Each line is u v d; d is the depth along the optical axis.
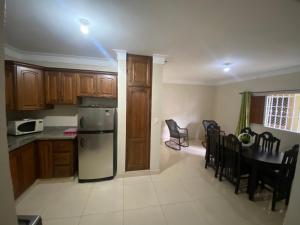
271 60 2.92
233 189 2.54
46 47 2.54
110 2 1.34
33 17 1.60
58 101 2.82
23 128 2.49
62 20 1.67
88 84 2.90
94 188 2.48
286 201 2.13
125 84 2.70
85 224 1.76
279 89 3.60
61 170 2.60
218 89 5.92
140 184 2.63
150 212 1.98
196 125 6.04
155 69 2.81
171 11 1.46
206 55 2.74
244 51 2.50
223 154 2.74
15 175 2.00
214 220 1.87
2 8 0.46
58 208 2.00
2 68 0.47
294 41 2.06
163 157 3.99
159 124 2.93
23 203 2.07
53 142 2.54
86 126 2.58
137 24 1.72
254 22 1.63
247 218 1.91
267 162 2.15
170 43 2.24
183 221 1.84
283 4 1.32
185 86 5.81
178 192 2.43
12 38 2.17
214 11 1.45
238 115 4.89
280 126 3.68
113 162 2.82
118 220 1.83
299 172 0.71
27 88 2.49
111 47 2.47
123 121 2.75
